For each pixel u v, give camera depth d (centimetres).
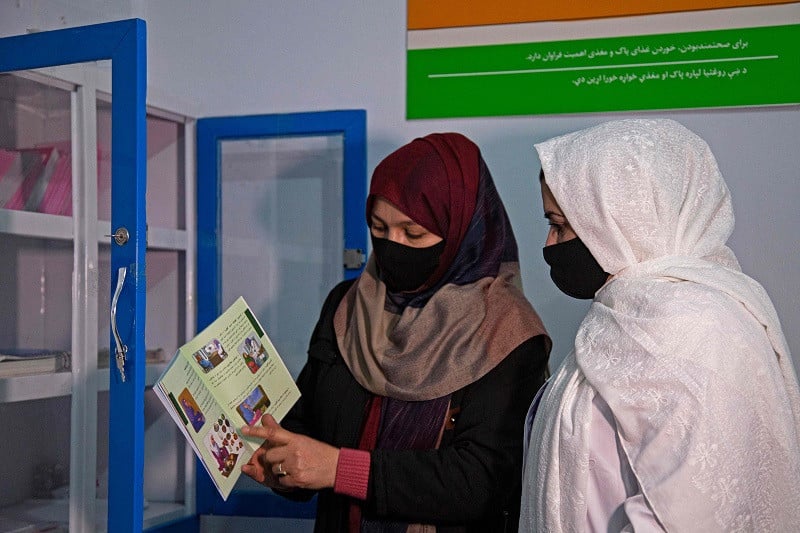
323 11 236
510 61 222
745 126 210
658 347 103
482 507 139
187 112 242
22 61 172
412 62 228
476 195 161
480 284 157
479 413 144
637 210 114
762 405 103
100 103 163
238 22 243
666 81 213
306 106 237
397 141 230
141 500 158
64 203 168
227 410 146
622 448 107
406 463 141
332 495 155
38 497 169
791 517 104
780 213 207
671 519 97
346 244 232
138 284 157
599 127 121
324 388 159
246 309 156
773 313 115
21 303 171
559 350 217
